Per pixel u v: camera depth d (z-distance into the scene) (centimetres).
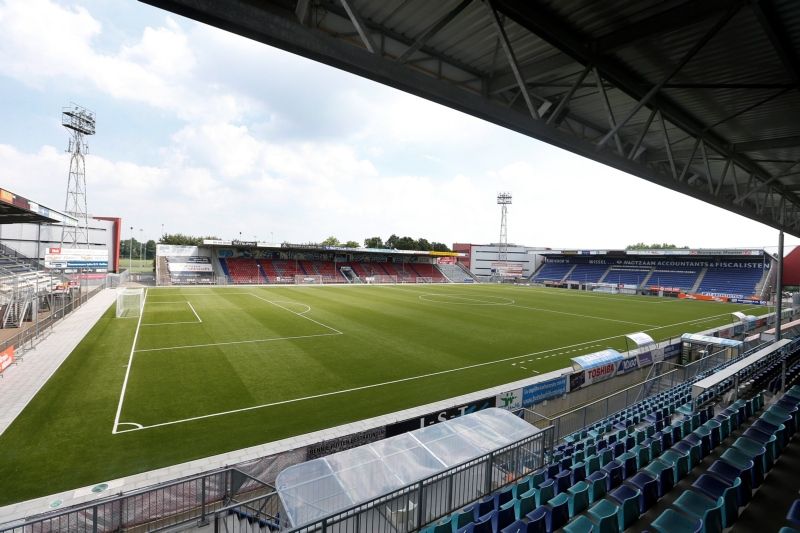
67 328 2034
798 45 524
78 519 588
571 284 5991
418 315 2741
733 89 668
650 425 947
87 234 4650
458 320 2588
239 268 5406
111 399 1145
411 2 446
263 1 336
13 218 2527
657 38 527
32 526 536
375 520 522
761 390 1216
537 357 1742
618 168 691
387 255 6969
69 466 809
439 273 7125
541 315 2941
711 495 598
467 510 555
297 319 2434
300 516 506
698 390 890
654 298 4591
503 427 757
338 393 1239
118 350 1644
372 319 2519
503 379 1427
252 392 1227
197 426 997
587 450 816
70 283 2889
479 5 452
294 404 1147
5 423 983
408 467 617
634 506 542
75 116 4462
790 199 1429
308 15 427
